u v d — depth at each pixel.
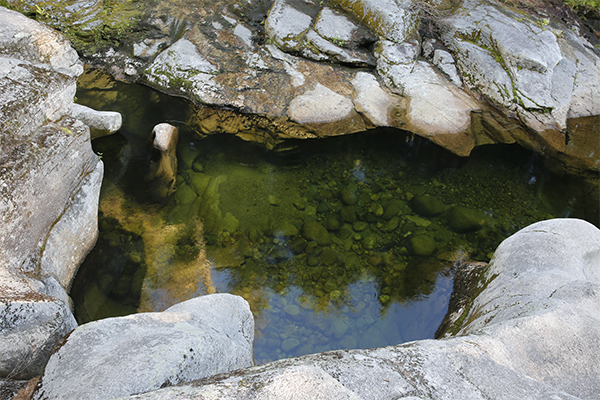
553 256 3.46
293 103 6.24
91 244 4.21
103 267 4.12
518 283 3.31
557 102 6.24
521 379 2.12
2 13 4.58
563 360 2.36
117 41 6.92
